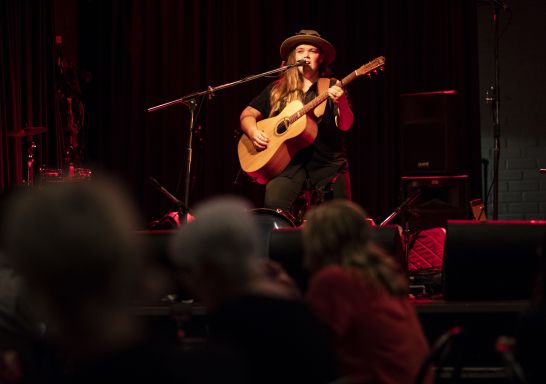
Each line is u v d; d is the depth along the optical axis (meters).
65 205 1.61
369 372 3.14
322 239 3.27
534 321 2.67
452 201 8.05
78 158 9.25
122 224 1.64
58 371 2.97
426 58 9.05
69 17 9.49
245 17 9.27
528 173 9.23
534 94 9.23
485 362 4.47
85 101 9.51
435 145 8.05
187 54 9.36
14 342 3.25
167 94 9.34
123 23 9.44
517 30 9.25
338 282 3.13
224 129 9.30
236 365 1.83
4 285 3.27
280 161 6.72
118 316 1.64
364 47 9.18
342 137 6.95
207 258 2.54
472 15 9.00
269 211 5.54
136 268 1.66
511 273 4.32
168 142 9.34
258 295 2.50
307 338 2.46
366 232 3.33
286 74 7.04
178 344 3.08
